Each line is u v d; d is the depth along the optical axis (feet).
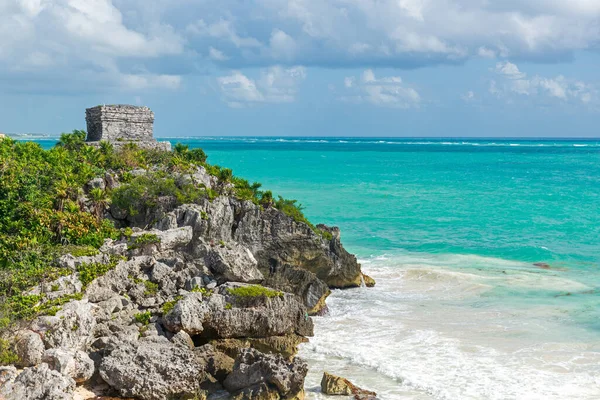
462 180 414.41
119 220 146.30
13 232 130.52
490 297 144.97
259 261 147.13
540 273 166.61
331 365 105.81
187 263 122.62
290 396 90.48
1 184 137.80
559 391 95.86
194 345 105.70
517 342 116.26
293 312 111.96
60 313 94.53
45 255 118.83
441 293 149.07
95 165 162.50
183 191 147.02
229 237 146.51
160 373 90.07
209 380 96.32
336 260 152.15
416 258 183.62
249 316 106.32
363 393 93.61
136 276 114.93
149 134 196.24
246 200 151.23
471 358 108.58
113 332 100.99
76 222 132.77
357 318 130.93
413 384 97.91
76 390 88.17
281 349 107.86
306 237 150.20
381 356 109.09
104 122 188.14
